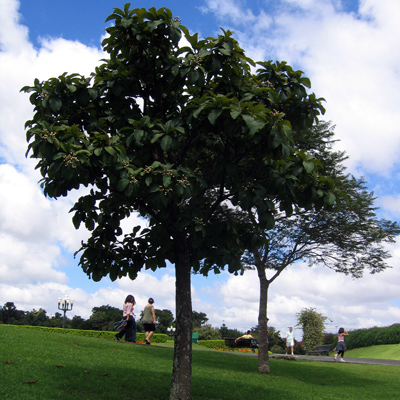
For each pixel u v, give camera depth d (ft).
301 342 144.56
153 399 27.09
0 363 29.84
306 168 23.40
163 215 25.71
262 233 28.25
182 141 25.25
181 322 25.08
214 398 29.91
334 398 34.04
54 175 21.24
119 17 24.56
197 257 26.66
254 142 24.02
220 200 25.76
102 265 27.71
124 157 22.38
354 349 116.88
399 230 53.88
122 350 47.50
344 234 53.57
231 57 24.64
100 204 26.11
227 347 103.19
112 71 26.71
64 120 25.03
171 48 26.17
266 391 34.37
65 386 26.94
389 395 37.88
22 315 186.39
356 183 52.95
